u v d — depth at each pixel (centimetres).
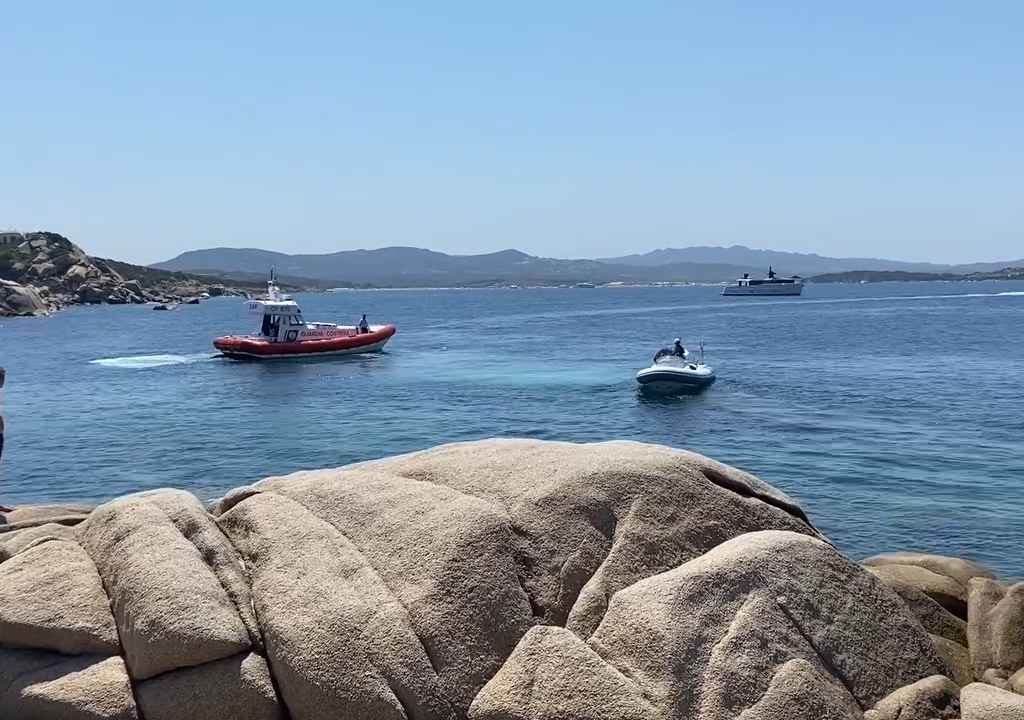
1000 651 785
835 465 2720
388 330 6825
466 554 700
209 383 5119
